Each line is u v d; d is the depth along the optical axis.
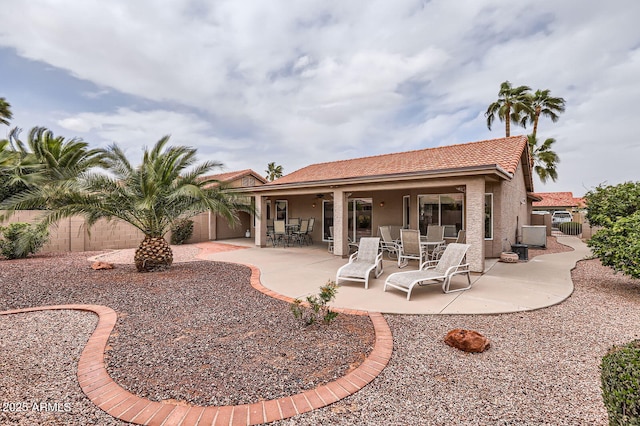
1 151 15.30
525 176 18.27
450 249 7.85
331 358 3.98
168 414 2.88
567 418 2.85
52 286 7.50
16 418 2.82
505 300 6.52
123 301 6.41
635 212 7.55
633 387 1.91
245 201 11.21
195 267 10.17
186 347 4.29
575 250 14.79
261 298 6.72
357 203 16.48
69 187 7.93
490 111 27.94
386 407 3.02
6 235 11.41
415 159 14.86
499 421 2.82
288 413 2.91
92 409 2.96
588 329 5.02
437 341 4.56
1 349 4.23
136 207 8.37
